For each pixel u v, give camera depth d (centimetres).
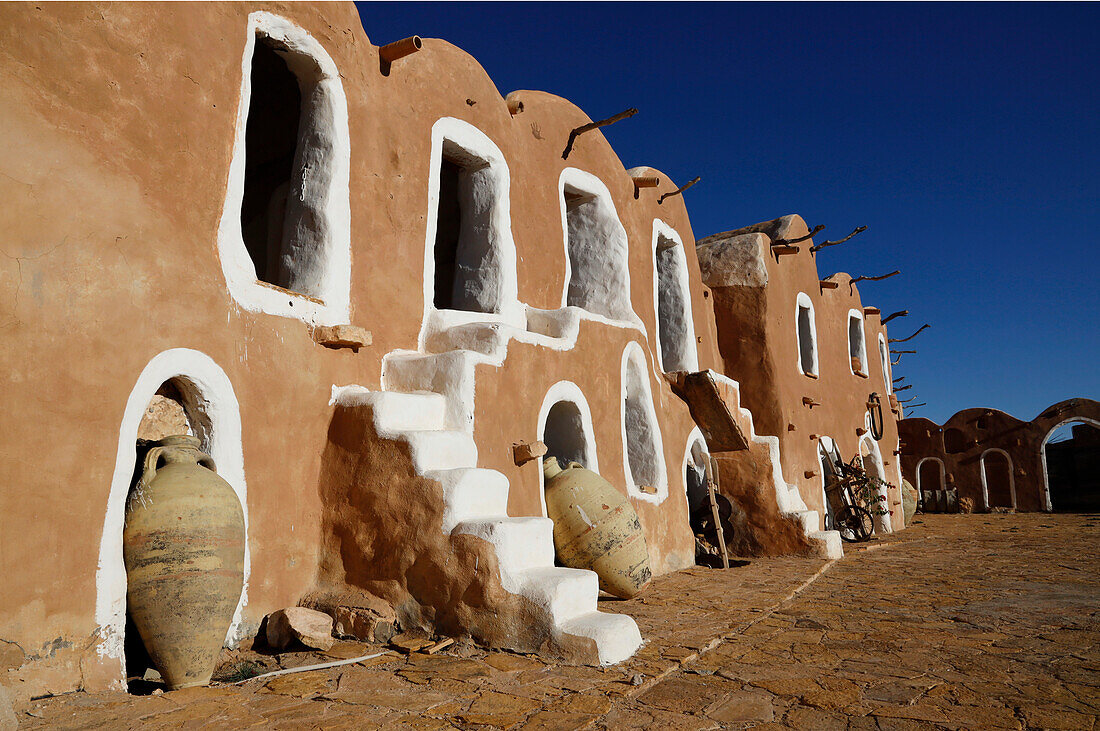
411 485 607
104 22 499
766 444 1292
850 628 668
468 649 555
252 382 587
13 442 419
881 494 1936
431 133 820
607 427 944
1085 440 2728
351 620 586
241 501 567
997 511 2636
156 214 523
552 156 1041
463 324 773
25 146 443
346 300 689
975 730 410
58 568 434
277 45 665
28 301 434
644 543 819
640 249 1212
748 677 511
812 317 1745
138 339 498
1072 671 523
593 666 521
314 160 698
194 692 462
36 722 390
